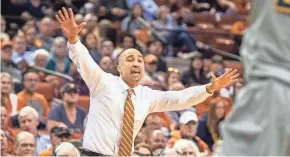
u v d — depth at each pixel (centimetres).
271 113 516
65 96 1886
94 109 1071
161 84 2275
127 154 1056
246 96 525
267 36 534
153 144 1677
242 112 524
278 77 522
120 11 3075
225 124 527
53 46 2384
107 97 1067
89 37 2531
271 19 533
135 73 1082
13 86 2128
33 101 1998
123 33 2884
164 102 1098
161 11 3167
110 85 1073
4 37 2431
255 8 543
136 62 1086
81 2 3125
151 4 3322
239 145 518
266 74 525
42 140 1723
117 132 1060
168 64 2828
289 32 531
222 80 1093
